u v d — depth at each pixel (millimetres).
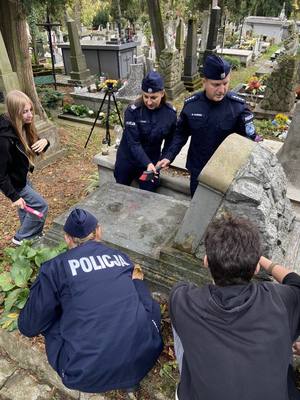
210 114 2744
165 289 2316
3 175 2729
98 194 2984
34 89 5238
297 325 1303
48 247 2719
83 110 7473
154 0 9625
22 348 2322
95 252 1834
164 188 3797
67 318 1702
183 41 10109
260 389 1118
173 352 2139
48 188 4609
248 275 1255
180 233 2207
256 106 7570
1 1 4785
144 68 7840
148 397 2010
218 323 1186
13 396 2205
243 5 16984
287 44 6914
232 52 13367
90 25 24531
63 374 1700
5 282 2584
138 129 3068
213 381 1144
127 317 1704
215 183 1910
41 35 13938
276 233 1989
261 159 2053
